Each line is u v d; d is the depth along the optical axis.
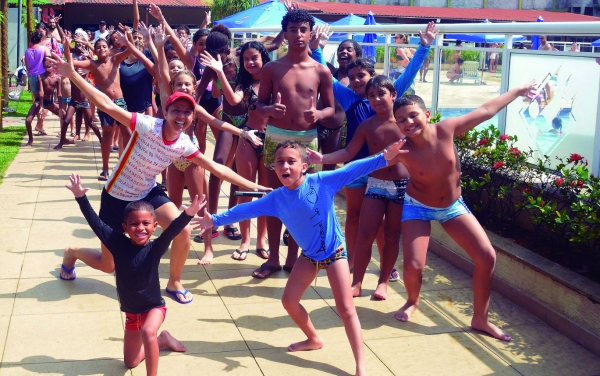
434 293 5.54
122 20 32.16
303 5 32.78
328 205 4.22
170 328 4.79
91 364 4.22
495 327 4.78
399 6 35.38
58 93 11.62
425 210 4.89
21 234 6.69
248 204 4.34
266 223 6.11
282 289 5.59
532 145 6.14
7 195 8.16
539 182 5.63
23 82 18.75
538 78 5.98
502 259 5.44
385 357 4.44
